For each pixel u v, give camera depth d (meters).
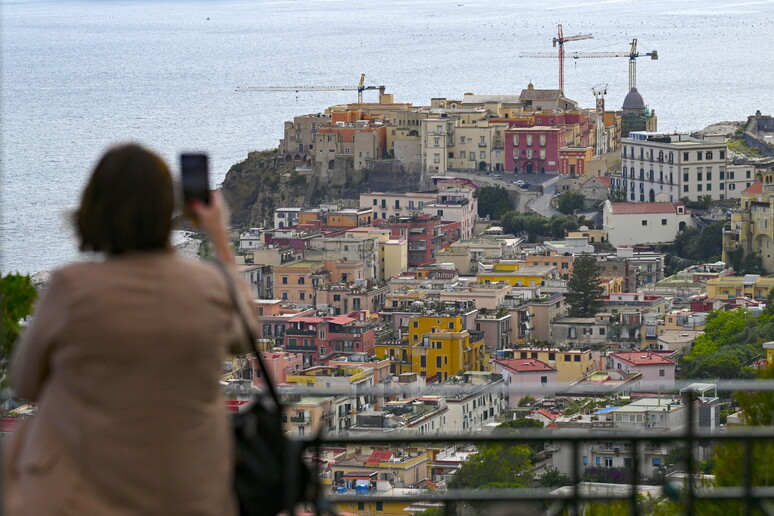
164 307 15.38
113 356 15.14
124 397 15.15
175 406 15.30
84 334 15.13
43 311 15.34
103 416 15.12
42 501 15.02
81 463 15.11
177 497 15.27
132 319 15.23
